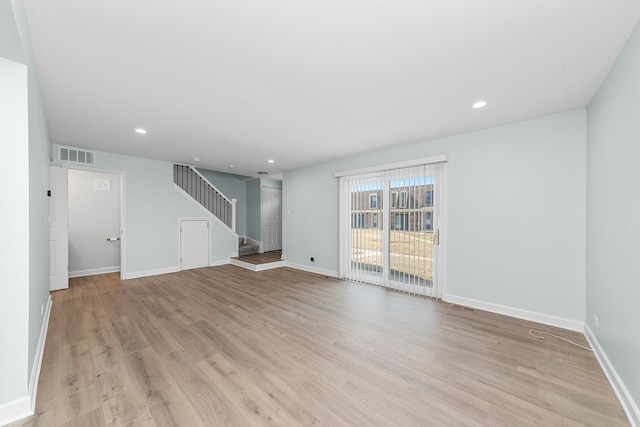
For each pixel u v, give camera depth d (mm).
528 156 3064
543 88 2330
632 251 1644
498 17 1490
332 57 1900
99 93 2441
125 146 4305
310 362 2207
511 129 3184
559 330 2797
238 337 2666
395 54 1858
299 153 4742
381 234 4551
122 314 3268
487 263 3375
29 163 1690
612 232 1971
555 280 2898
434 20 1518
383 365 2164
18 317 1621
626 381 1698
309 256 5832
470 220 3514
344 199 5117
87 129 3465
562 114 2850
